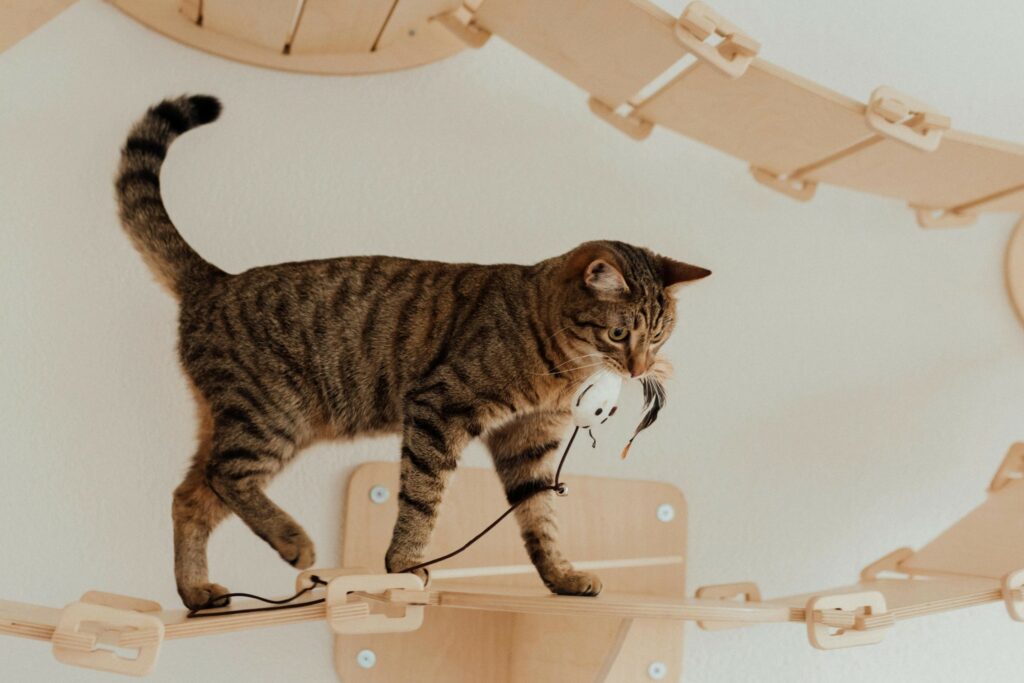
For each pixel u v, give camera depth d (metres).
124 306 1.47
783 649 1.69
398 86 1.63
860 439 1.76
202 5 1.45
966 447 1.80
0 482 1.40
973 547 1.50
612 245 1.33
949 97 1.85
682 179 1.75
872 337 1.79
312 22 1.47
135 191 1.34
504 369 1.27
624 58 1.33
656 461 1.66
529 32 1.37
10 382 1.42
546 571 1.31
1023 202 1.59
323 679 1.49
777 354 1.74
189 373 1.30
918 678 1.73
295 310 1.31
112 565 1.42
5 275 1.43
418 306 1.33
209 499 1.29
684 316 1.71
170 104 1.38
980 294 1.85
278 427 1.29
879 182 1.58
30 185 1.45
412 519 1.22
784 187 1.64
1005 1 1.88
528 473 1.36
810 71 1.79
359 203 1.59
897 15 1.85
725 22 1.18
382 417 1.34
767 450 1.72
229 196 1.53
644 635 1.46
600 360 1.29
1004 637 1.77
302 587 1.36
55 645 0.96
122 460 1.45
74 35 1.50
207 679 1.45
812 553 1.71
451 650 1.53
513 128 1.68
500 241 1.64
